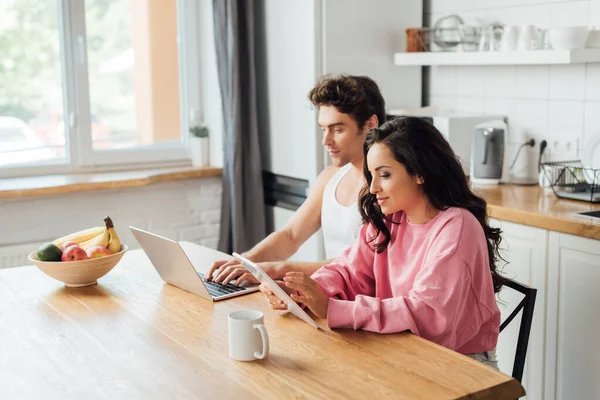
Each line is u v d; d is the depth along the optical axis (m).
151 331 1.74
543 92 3.28
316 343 1.62
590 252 2.48
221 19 3.74
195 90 4.19
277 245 2.54
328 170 2.61
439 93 3.82
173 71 4.14
